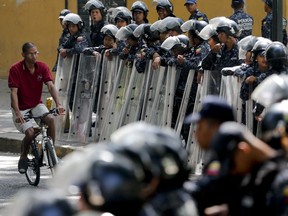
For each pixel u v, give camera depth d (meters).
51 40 40.66
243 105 21.52
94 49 27.44
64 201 5.97
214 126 8.77
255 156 8.05
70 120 28.11
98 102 27.25
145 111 25.27
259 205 8.02
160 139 6.72
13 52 41.69
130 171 6.17
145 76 25.27
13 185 22.19
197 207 8.41
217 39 22.56
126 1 38.72
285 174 7.80
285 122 8.62
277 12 22.61
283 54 19.66
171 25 24.98
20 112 21.75
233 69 21.52
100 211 6.38
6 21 41.72
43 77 21.97
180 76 23.94
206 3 37.22
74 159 6.22
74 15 28.20
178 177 6.90
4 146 28.66
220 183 8.28
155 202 6.79
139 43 25.66
